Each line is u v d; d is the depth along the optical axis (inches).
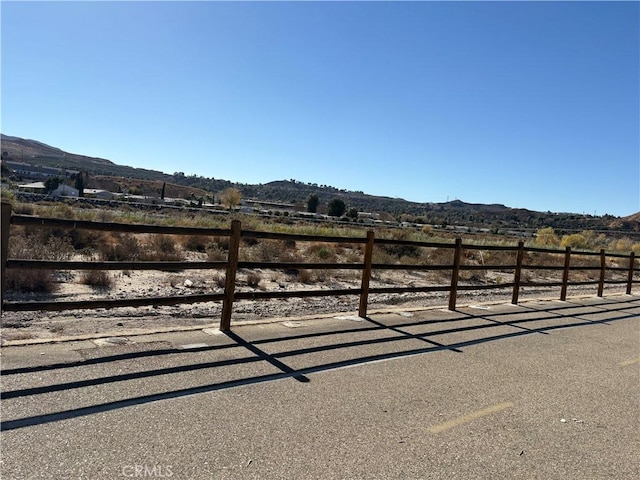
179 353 258.7
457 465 161.8
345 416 194.7
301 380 233.6
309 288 574.6
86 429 166.9
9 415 172.7
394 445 172.6
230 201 3949.3
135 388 206.1
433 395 226.4
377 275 735.7
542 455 174.1
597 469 167.0
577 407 225.3
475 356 303.0
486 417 204.7
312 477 147.5
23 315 335.6
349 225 2449.6
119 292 451.8
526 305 543.5
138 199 3772.1
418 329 368.8
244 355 265.6
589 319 482.9
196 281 545.0
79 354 242.4
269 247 778.8
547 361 304.2
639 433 200.4
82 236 663.8
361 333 339.9
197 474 143.9
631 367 303.3
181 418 181.3
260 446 164.4
